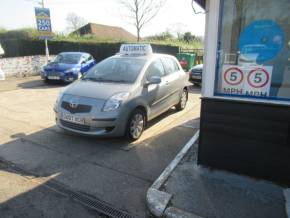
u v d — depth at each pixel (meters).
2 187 3.35
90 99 4.48
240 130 3.30
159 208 2.88
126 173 3.73
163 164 4.01
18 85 10.93
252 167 3.34
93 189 3.33
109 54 20.42
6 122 5.92
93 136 4.44
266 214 2.77
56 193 3.24
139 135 5.00
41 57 14.71
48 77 10.97
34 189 3.31
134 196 3.20
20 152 4.36
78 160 4.10
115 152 4.40
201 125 3.53
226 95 3.37
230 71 3.31
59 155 4.27
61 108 4.67
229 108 3.30
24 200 3.10
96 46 20.62
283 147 3.12
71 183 3.46
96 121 4.34
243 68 3.23
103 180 3.54
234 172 3.49
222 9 3.15
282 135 3.09
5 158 4.14
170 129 5.56
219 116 3.38
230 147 3.41
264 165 3.27
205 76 3.36
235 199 3.00
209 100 3.38
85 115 4.38
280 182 3.24
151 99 5.23
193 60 17.36
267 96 3.19
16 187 3.35
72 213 2.89
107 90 4.66
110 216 2.86
